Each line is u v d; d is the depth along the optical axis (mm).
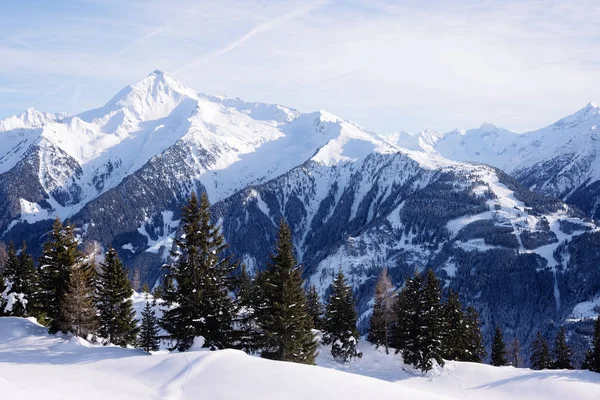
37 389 20891
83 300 41250
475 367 56031
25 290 53969
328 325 61000
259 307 39281
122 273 50188
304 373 26109
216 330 35031
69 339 37250
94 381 24266
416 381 53469
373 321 68938
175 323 35531
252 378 24547
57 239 43031
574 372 54812
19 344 35219
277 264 39219
